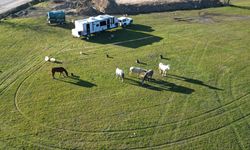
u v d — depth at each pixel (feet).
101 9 220.23
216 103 121.19
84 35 177.78
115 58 154.30
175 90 128.98
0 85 132.36
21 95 126.00
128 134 106.52
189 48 164.25
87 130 108.06
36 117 113.91
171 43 169.89
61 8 225.35
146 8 221.46
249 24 196.85
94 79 136.56
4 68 145.48
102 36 180.34
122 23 191.62
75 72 142.10
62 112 116.37
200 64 148.46
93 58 154.61
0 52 160.35
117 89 129.49
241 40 174.09
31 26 191.93
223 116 114.83
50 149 100.58
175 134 106.63
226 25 195.52
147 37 177.99
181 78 137.28
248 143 103.14
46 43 171.01
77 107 119.03
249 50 162.50
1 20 200.44
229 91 128.36
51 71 139.85
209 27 192.34
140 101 122.21
